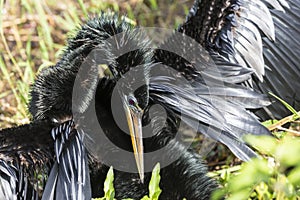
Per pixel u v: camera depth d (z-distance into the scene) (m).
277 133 9.55
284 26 9.54
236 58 8.97
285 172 8.00
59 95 8.61
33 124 8.44
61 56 10.21
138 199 8.81
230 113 8.30
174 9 14.12
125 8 13.96
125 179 8.80
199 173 8.88
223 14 8.98
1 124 11.52
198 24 9.02
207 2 8.99
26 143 8.27
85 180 7.86
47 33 13.01
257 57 8.99
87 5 14.00
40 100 8.70
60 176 7.93
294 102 9.62
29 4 13.70
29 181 8.29
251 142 7.48
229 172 9.81
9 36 13.53
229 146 8.07
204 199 8.70
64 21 13.50
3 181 8.05
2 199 7.99
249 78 8.88
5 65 13.01
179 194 8.80
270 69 9.55
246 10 9.02
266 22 9.02
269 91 9.56
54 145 8.20
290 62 9.53
